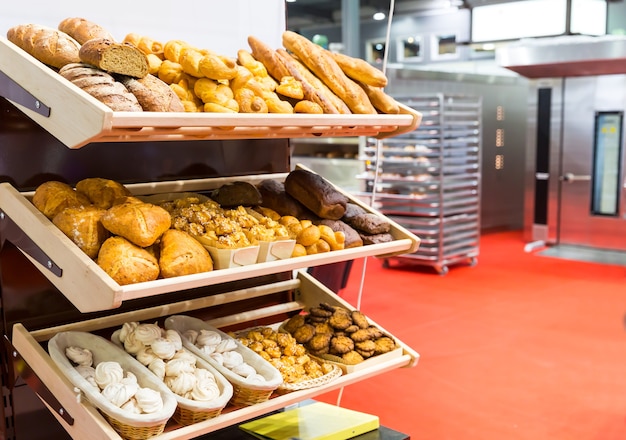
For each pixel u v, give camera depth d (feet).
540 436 10.62
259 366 6.70
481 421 11.19
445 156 22.66
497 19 21.94
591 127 24.77
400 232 7.80
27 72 5.66
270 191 7.75
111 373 5.79
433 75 26.48
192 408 5.75
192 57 6.29
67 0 7.39
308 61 7.30
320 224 7.45
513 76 31.12
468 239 23.65
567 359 14.15
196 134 5.88
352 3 30.30
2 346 6.86
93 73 5.48
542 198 26.53
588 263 23.68
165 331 6.64
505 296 19.40
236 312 8.52
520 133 32.09
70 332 6.43
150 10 8.07
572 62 22.93
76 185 6.75
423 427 10.98
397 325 16.66
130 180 7.57
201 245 6.08
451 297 19.34
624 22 25.57
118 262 5.41
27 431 7.07
